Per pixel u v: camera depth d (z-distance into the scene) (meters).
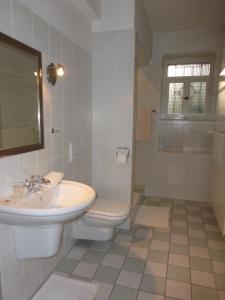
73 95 2.11
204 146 3.67
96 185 2.65
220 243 2.37
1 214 1.18
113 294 1.67
